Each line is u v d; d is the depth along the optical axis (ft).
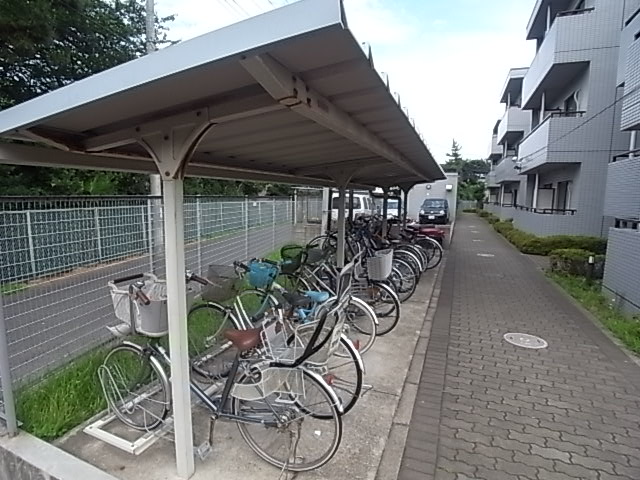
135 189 32.96
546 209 38.27
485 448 7.59
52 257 9.37
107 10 30.45
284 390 6.74
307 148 8.93
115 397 8.26
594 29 29.37
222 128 6.28
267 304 10.63
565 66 31.42
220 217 17.89
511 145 69.31
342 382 8.92
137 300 7.32
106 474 6.47
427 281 21.67
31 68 25.61
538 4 37.47
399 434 7.97
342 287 9.73
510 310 16.70
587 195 31.04
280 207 29.45
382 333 13.17
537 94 39.93
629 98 19.39
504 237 45.80
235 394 6.70
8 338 8.98
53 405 8.05
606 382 10.34
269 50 3.33
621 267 17.11
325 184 17.01
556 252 24.59
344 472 6.75
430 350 12.31
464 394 9.63
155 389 8.23
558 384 10.21
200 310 10.84
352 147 9.31
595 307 16.89
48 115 4.82
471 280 22.53
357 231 21.47
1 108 24.47
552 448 7.62
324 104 5.13
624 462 7.24
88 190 29.17
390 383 9.91
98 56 28.81
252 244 22.49
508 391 9.81
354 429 7.97
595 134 30.27
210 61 3.51
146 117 5.46
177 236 5.90
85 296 10.32
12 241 8.38
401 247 21.81
